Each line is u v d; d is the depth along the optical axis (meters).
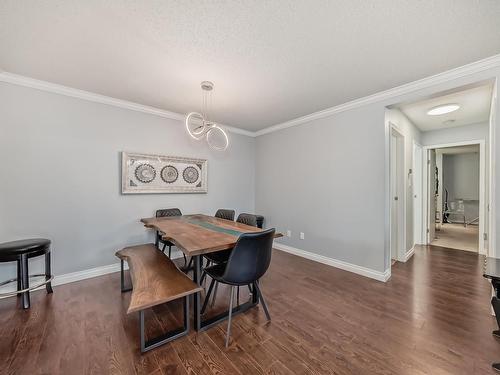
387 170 2.76
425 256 3.71
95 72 2.26
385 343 1.63
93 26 1.61
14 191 2.38
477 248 4.21
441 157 6.85
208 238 1.94
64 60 2.05
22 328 1.79
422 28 1.60
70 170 2.69
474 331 1.75
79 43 1.80
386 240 2.75
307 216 3.63
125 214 3.10
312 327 1.82
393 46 1.81
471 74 2.08
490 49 1.83
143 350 1.52
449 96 2.77
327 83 2.47
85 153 2.79
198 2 1.39
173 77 2.35
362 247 2.92
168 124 3.47
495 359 1.46
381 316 1.96
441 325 1.83
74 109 2.70
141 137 3.22
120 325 1.84
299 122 3.72
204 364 1.44
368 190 2.86
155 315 1.99
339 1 1.37
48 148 2.55
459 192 7.17
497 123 1.96
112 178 2.99
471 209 6.90
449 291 2.43
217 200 4.13
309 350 1.56
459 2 1.37
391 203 3.21
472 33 1.64
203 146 3.91
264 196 4.45
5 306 2.12
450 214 7.27
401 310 2.06
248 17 1.51
